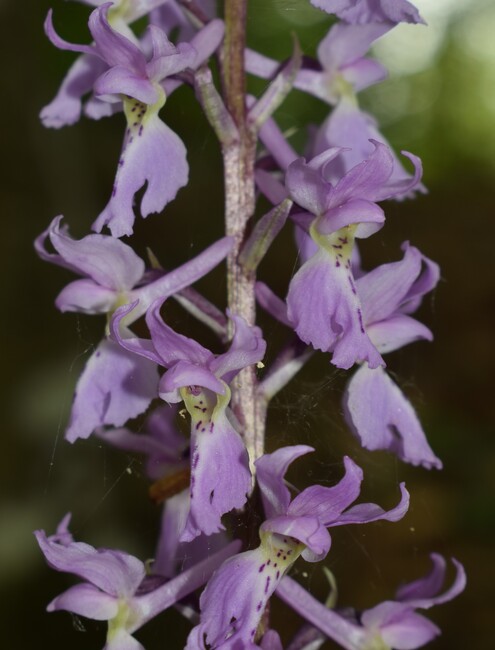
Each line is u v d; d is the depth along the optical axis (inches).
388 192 8.7
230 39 8.9
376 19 8.9
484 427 21.6
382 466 18.5
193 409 8.4
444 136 36.1
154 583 8.8
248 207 8.9
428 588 9.3
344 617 9.0
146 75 8.7
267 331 15.5
